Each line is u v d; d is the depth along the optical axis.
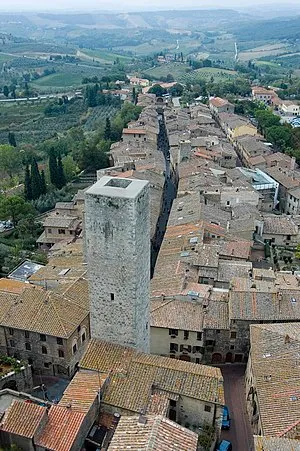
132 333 62.97
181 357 81.88
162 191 146.75
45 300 79.06
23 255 116.12
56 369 78.00
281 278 93.31
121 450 43.62
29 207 144.38
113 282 60.09
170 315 80.38
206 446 58.38
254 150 186.25
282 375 64.31
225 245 107.50
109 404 58.97
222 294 86.38
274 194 152.62
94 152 185.50
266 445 50.22
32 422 53.44
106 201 55.31
